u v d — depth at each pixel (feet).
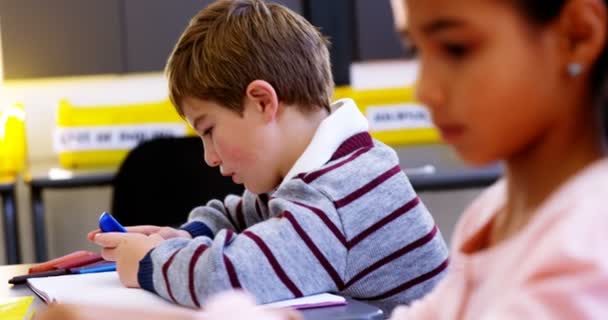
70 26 14.21
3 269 6.06
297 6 14.28
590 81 2.01
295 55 5.34
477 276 2.30
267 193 5.54
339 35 14.43
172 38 14.33
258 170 5.33
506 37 1.95
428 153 13.17
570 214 1.88
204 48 5.32
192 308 4.61
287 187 5.00
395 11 2.18
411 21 2.05
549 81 1.98
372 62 14.60
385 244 4.98
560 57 1.98
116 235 5.20
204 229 5.99
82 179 12.46
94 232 5.33
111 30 14.25
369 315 4.19
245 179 5.39
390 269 4.99
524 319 1.82
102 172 12.75
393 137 13.76
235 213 6.08
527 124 2.01
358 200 4.96
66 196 14.78
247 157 5.30
